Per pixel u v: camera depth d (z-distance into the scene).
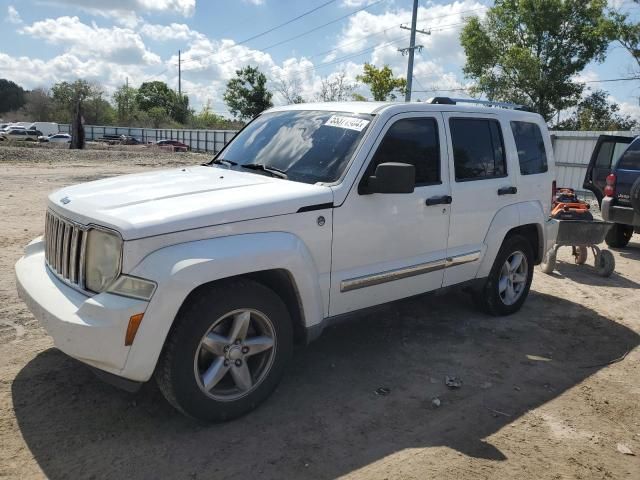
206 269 3.14
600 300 6.55
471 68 44.47
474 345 4.95
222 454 3.17
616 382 4.37
